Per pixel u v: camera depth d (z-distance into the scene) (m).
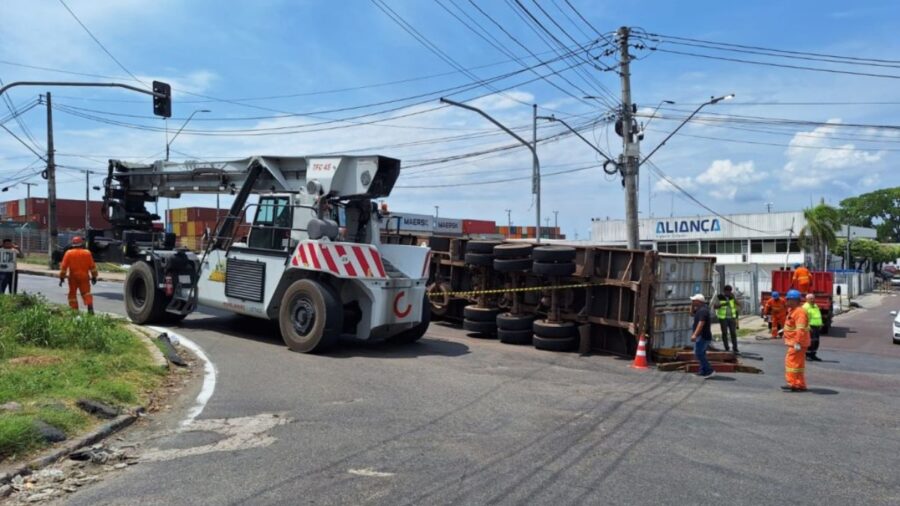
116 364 8.66
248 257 12.59
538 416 7.66
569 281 14.16
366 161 11.91
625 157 21.38
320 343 11.18
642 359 12.22
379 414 7.46
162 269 13.55
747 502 5.12
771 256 57.41
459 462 5.86
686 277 14.38
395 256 12.81
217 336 12.68
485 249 15.77
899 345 20.47
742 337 21.50
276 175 12.82
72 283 13.39
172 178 15.27
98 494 4.98
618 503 5.00
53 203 34.62
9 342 8.97
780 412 8.47
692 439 6.89
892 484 5.67
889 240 127.69
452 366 10.84
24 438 5.65
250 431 6.69
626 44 21.02
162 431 6.65
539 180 26.12
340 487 5.18
